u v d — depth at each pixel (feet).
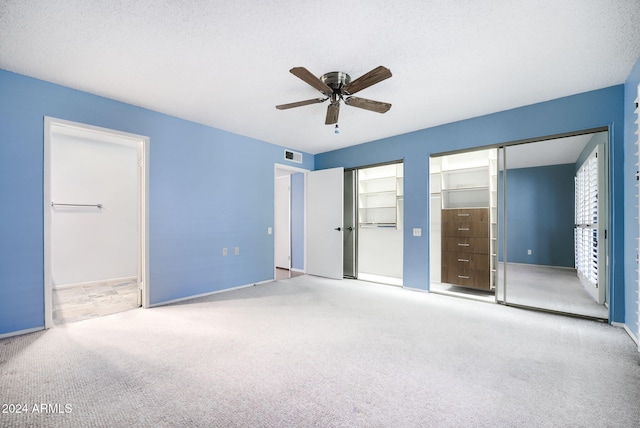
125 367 6.63
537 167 21.35
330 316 10.21
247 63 8.04
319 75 8.55
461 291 13.98
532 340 8.20
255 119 12.39
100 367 6.63
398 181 16.93
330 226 17.15
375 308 11.14
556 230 20.63
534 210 21.44
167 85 9.34
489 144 11.73
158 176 11.52
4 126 8.33
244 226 14.71
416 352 7.46
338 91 8.40
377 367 6.70
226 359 7.04
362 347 7.74
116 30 6.61
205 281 13.04
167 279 11.75
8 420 4.85
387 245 17.75
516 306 11.31
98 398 5.48
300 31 6.66
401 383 6.04
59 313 10.52
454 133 12.64
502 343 8.00
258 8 5.90
